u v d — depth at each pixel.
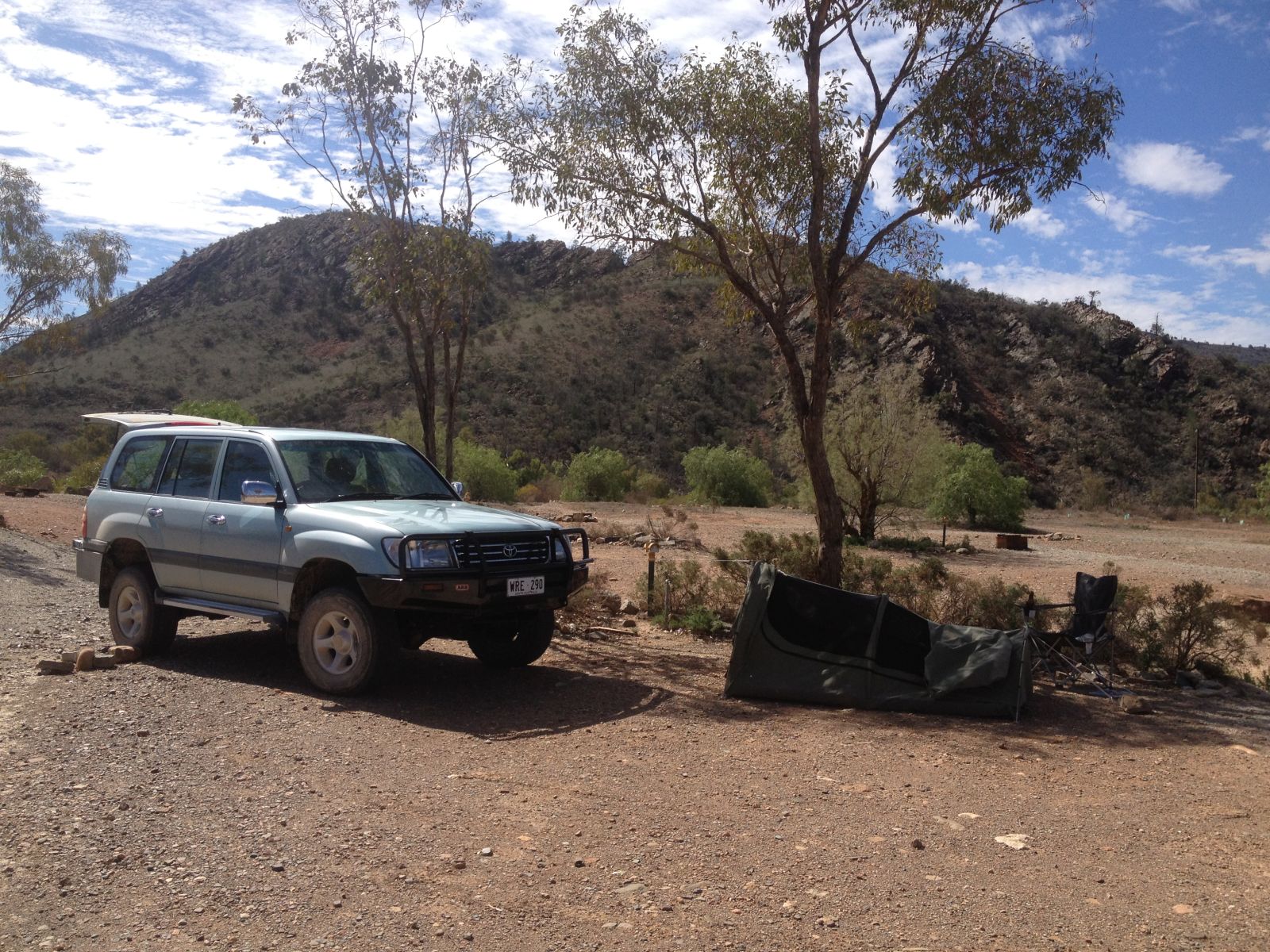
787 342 9.81
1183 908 3.81
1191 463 73.44
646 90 9.79
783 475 57.00
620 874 3.99
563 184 9.96
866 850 4.32
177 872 3.92
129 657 8.00
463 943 3.38
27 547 15.68
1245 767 5.80
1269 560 22.64
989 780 5.43
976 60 8.91
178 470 8.29
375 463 8.13
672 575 11.18
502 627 8.04
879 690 7.00
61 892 3.71
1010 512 31.42
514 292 108.19
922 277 10.84
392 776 5.20
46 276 20.61
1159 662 8.54
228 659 8.20
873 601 7.16
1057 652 7.93
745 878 3.99
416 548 6.60
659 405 74.44
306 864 4.02
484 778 5.20
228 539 7.54
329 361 105.25
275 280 136.88
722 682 7.77
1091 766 5.77
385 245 10.35
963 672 6.87
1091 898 3.89
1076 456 72.75
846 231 9.46
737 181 10.09
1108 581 7.91
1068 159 8.80
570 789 5.07
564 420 72.00
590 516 27.75
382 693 7.09
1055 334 87.69
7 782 4.93
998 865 4.21
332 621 6.97
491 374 78.06
